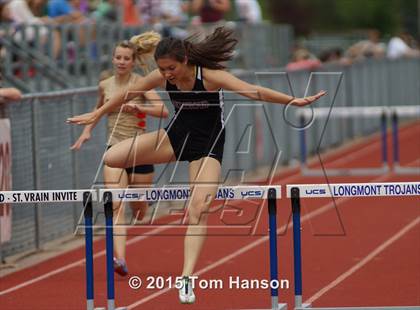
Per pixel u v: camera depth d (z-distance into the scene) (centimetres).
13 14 2742
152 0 3400
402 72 5103
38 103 2027
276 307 1334
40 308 1505
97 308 1375
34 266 1862
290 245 1977
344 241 2023
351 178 3034
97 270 1802
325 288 1596
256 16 3966
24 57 2534
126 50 1681
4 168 1855
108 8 3253
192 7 3756
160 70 1358
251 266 1781
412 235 2086
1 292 1634
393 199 2605
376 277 1673
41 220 2044
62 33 2625
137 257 1889
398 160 3425
